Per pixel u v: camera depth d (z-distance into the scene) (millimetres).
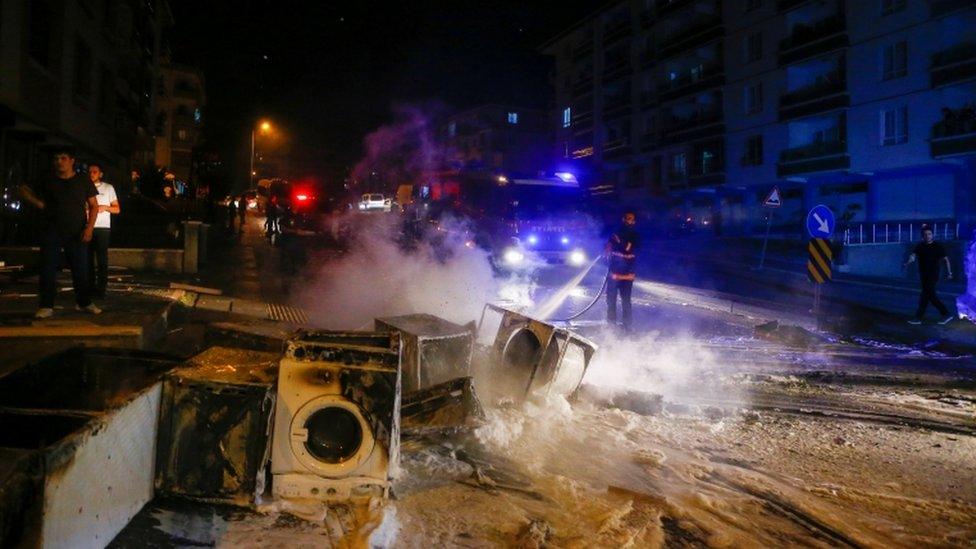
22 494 2178
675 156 47406
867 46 32125
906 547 3641
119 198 25812
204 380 3379
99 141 21500
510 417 5176
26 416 2826
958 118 28172
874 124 32000
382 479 3469
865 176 33781
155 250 14016
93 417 2826
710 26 42344
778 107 37594
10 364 4734
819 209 13117
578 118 58188
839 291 19094
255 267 16094
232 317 8781
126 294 8984
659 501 3920
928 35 29328
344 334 3881
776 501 4152
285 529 3172
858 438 5859
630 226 10859
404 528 3312
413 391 5070
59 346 5441
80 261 6789
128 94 27875
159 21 34250
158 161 70125
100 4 21016
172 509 3250
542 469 4344
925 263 13469
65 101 17422
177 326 7887
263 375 3596
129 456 2994
